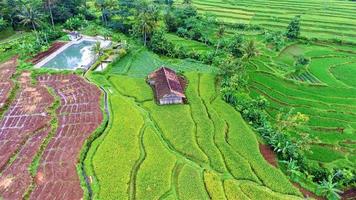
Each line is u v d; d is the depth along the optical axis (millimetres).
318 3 141875
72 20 98562
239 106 61281
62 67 74438
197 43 94688
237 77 69562
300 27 110312
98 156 46188
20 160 45031
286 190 43000
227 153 48938
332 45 100500
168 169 44719
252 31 107250
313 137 55688
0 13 90938
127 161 45562
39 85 65000
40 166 43969
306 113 62844
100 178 42375
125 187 41094
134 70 75562
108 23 102000
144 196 40250
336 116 62375
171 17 101562
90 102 59562
